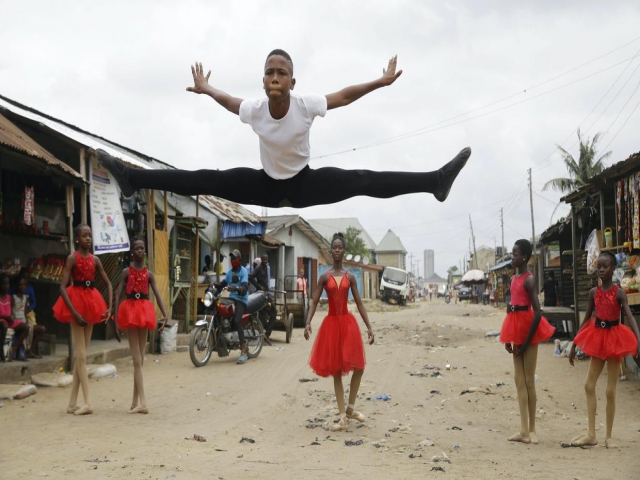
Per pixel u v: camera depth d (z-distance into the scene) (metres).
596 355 6.03
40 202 10.37
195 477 4.61
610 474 4.88
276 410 7.64
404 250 79.62
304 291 19.58
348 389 9.16
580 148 31.33
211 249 18.95
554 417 7.50
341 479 4.69
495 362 12.07
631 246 11.05
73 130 12.45
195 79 3.49
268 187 3.41
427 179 3.35
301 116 3.20
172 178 3.47
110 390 8.72
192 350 11.09
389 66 3.33
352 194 3.40
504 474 4.89
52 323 12.12
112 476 4.57
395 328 20.48
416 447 5.93
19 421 6.59
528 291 6.32
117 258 13.16
